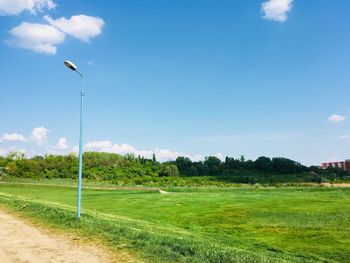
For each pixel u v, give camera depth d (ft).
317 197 204.23
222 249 50.88
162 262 39.96
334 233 91.97
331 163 596.29
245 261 41.65
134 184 373.40
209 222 115.55
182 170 521.24
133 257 41.98
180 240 53.52
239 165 594.24
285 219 118.32
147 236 53.31
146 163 526.16
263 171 561.43
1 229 61.82
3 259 42.11
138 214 135.74
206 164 552.82
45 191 273.54
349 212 132.77
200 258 41.63
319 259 63.98
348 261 64.18
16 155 516.32
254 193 250.78
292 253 68.59
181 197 216.13
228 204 171.01
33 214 80.59
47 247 47.67
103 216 96.68
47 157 520.01
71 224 63.82
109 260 40.86
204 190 295.28
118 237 52.49
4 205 104.01
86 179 428.97
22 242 50.96
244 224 110.01
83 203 178.91
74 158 526.57
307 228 100.42
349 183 386.73
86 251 45.14
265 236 88.99
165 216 130.93
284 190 285.84
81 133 73.72
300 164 575.38
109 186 347.15
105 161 524.52
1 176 427.33
